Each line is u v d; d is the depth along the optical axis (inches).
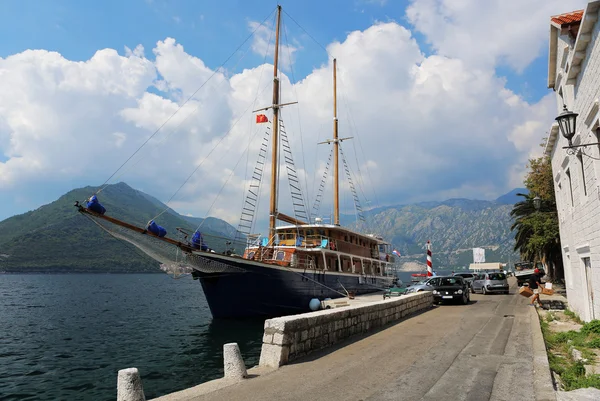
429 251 1653.5
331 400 245.4
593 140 444.5
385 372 309.6
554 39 607.8
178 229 1023.6
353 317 473.4
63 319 1269.7
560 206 769.6
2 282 4131.4
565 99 594.6
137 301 2000.5
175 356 705.0
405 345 417.4
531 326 551.2
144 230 935.0
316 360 351.3
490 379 285.7
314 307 1134.4
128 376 233.9
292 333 349.1
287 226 1338.6
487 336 470.0
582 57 467.5
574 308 675.4
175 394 256.8
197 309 1603.1
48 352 764.0
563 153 647.8
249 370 318.3
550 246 1630.2
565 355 405.4
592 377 297.6
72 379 576.1
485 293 1347.2
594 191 458.9
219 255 998.4
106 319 1266.0
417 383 279.1
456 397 247.9
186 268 1023.6
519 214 1956.2
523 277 1728.6
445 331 512.1
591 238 491.2
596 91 415.2
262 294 1079.6
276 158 1412.4
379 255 1819.6
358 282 1486.2
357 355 370.3
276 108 1445.6
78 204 852.6
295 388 270.1
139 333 976.9
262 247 1241.4
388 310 597.6
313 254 1270.9
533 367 319.9
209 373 581.9
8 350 786.8
